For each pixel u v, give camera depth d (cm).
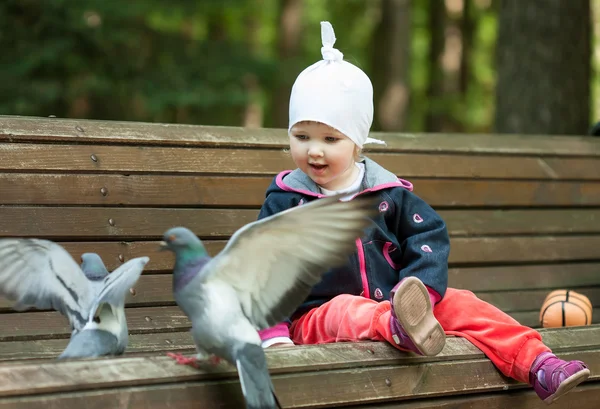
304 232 268
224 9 1298
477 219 526
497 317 342
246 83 1399
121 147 423
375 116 1609
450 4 1845
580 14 820
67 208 403
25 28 1139
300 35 1683
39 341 372
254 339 265
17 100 1111
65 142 409
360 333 323
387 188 372
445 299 350
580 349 361
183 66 1252
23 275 279
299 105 353
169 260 422
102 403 259
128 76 1195
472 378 331
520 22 821
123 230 415
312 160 355
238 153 458
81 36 1155
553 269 538
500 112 836
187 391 273
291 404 289
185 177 439
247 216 454
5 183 390
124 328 285
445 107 1816
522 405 347
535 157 557
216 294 265
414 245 362
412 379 316
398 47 1591
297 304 277
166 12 1231
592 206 570
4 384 247
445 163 524
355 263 359
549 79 815
